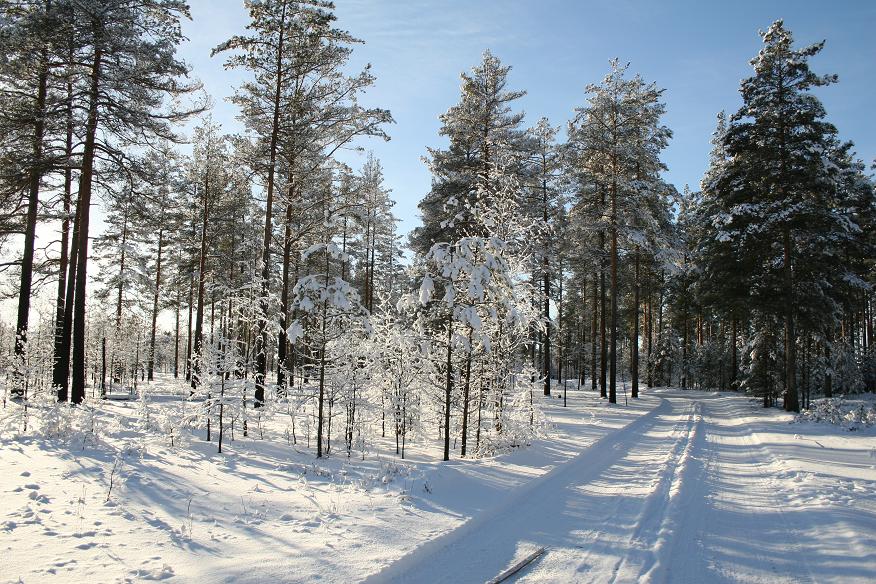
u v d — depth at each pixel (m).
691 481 9.45
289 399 13.73
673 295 43.25
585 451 12.52
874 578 5.16
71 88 16.48
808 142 21.25
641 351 51.09
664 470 10.23
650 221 26.53
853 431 15.36
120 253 29.39
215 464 9.89
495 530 6.81
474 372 13.03
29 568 4.75
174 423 11.95
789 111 21.30
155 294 33.19
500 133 24.72
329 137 19.31
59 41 15.02
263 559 5.29
